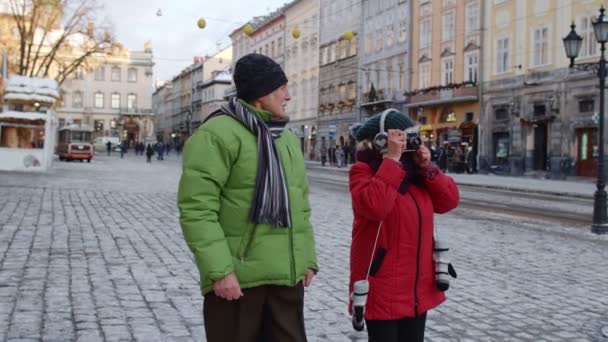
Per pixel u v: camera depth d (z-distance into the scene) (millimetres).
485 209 17453
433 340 5324
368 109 52281
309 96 65188
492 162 38438
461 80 41344
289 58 70562
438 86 42406
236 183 3020
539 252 10047
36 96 30219
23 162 29500
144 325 5410
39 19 44812
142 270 7703
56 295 6363
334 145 58969
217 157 2979
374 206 3299
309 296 6699
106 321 5500
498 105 37875
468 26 40688
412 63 46781
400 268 3412
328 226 12570
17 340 4887
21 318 5500
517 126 36250
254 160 3021
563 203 19859
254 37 82875
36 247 9125
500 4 37750
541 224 14086
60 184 22109
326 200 19031
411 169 3537
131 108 99250
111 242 9781
